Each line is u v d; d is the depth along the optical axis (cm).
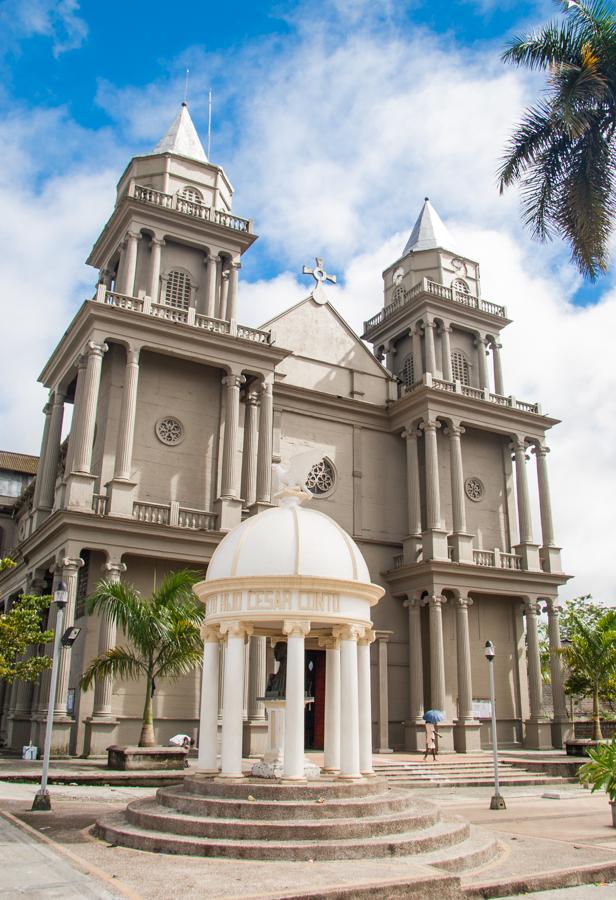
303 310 3666
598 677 3194
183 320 2961
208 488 2945
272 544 1198
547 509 3741
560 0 2052
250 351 2992
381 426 3694
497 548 3600
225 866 887
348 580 1178
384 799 1105
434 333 3891
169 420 2944
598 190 1970
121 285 2962
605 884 970
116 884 793
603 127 2014
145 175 3262
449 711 3309
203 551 2672
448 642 3416
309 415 3503
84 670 2484
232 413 2906
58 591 1538
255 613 1159
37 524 2945
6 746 3144
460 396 3584
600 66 1967
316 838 976
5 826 1162
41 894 755
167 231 3103
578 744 2817
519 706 3550
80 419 2605
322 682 3025
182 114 3481
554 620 3581
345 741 1155
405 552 3447
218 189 3338
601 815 1570
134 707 2548
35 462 4856
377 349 4134
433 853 984
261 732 2544
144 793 1638
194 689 2652
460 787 2186
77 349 2881
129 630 2056
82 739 2431
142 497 2809
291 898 755
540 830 1343
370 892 795
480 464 3831
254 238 3262
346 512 3478
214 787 1102
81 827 1170
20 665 2295
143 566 2680
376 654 3228
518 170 2112
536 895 899
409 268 4059
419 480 3647
